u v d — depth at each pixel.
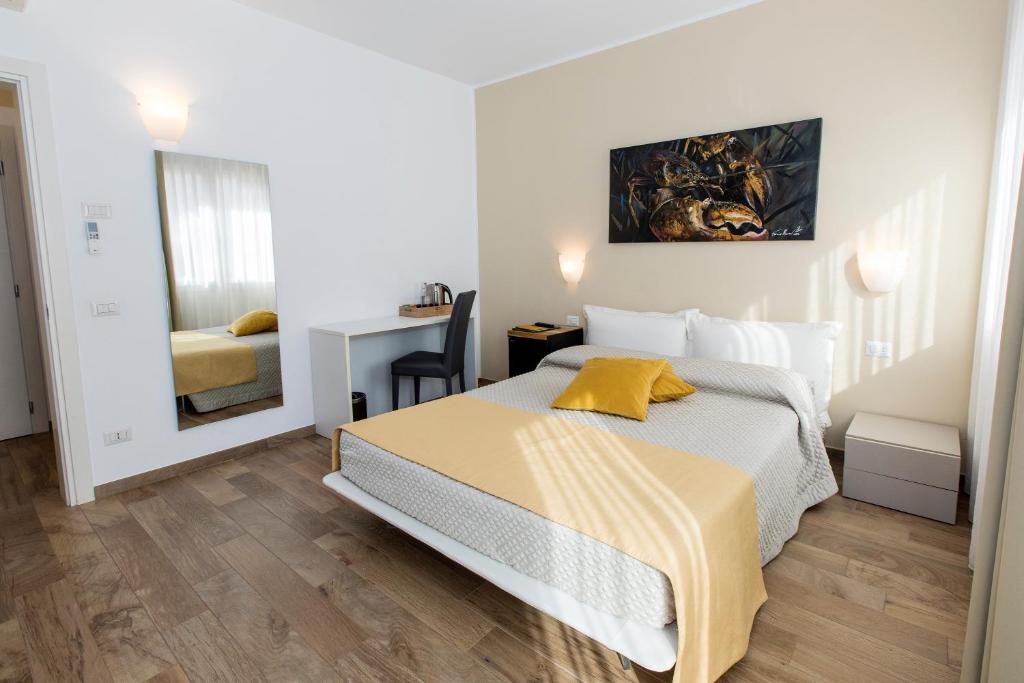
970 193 2.69
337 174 3.79
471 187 4.84
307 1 3.16
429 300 4.37
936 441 2.62
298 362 3.68
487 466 2.04
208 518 2.62
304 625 1.88
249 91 3.27
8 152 3.56
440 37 3.70
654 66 3.65
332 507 2.74
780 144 3.18
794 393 2.70
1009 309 1.02
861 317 3.06
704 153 3.46
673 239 3.68
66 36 2.57
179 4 2.94
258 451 3.48
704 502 1.72
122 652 1.75
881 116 2.89
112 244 2.78
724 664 1.57
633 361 2.87
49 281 2.58
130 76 2.78
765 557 2.08
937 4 2.68
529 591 1.68
